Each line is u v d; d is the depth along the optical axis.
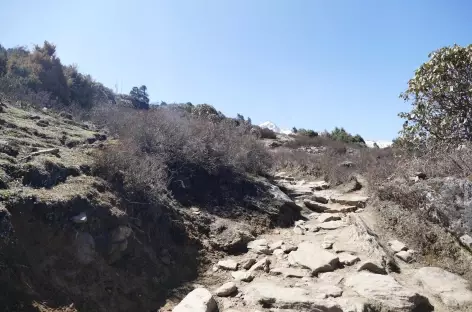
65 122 7.92
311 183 9.47
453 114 5.83
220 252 4.96
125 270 3.84
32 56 14.44
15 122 5.95
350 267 4.34
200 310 3.29
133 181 4.77
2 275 2.72
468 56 5.54
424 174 5.92
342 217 6.36
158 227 4.74
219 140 7.46
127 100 18.41
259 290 3.75
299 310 3.36
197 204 6.01
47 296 2.95
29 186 3.77
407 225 5.20
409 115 6.40
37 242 3.26
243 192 6.71
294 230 5.90
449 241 4.66
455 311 3.52
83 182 4.27
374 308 3.48
